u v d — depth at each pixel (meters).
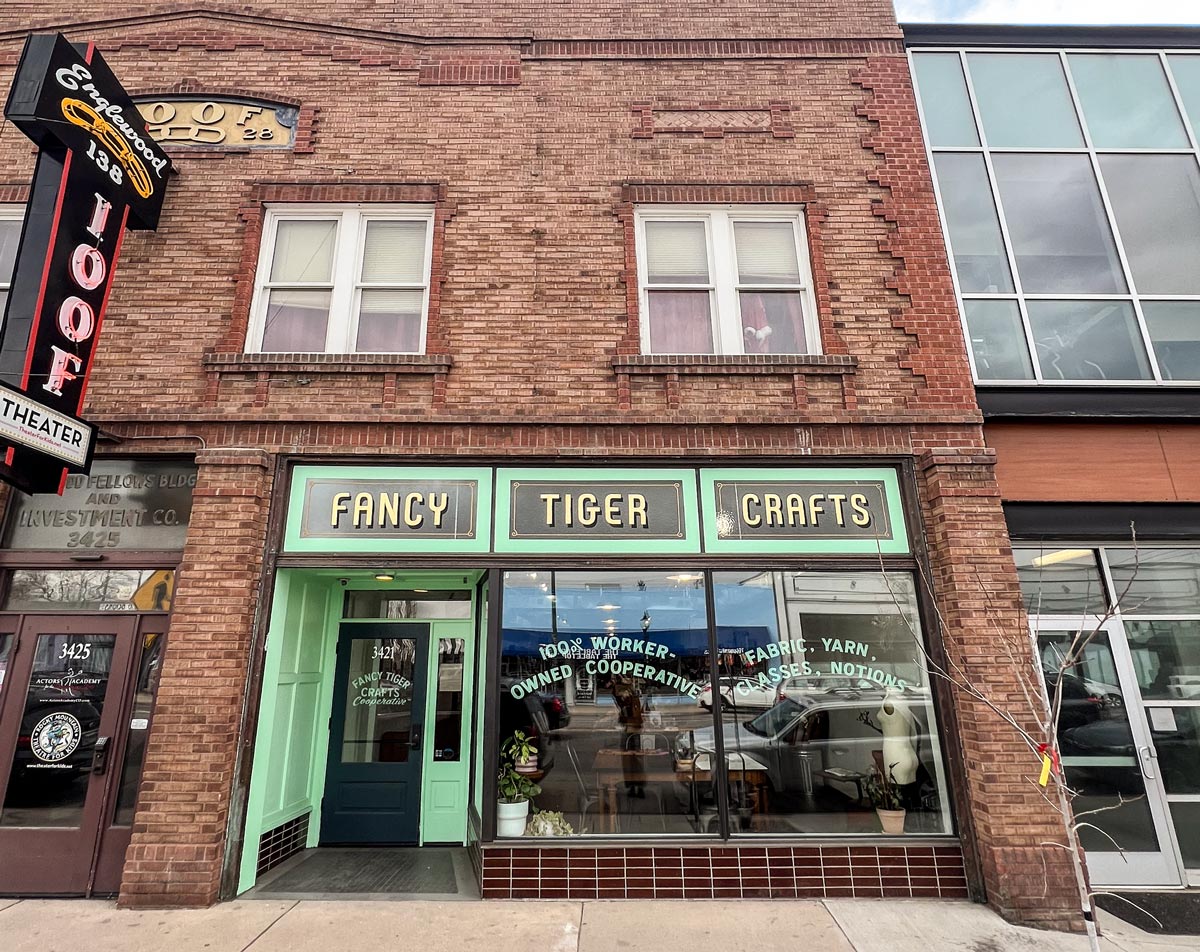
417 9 8.09
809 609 6.05
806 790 5.72
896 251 7.00
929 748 5.80
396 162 7.26
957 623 5.75
